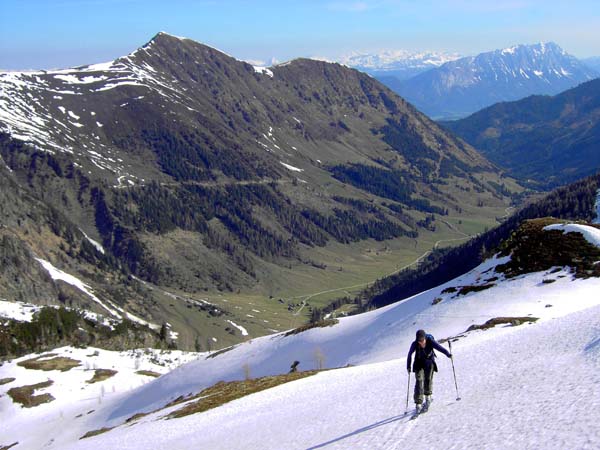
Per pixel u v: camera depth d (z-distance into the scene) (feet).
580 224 308.81
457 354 122.11
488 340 130.93
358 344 291.79
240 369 338.34
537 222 329.93
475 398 81.25
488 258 327.47
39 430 378.32
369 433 80.12
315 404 116.37
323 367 282.15
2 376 495.82
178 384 360.07
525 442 58.39
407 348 227.20
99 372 512.63
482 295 269.23
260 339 387.34
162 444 129.90
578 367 79.36
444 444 66.13
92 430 337.72
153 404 339.77
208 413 159.12
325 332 342.85
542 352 96.53
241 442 103.35
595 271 248.73
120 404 376.68
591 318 111.24
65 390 463.83
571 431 57.00
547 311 209.05
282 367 312.71
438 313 268.41
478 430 66.80
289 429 100.37
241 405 152.76
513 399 74.59
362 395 109.81
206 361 378.94
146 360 577.43
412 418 80.94
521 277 275.39
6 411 428.56
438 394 91.09
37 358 550.77
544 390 73.92
